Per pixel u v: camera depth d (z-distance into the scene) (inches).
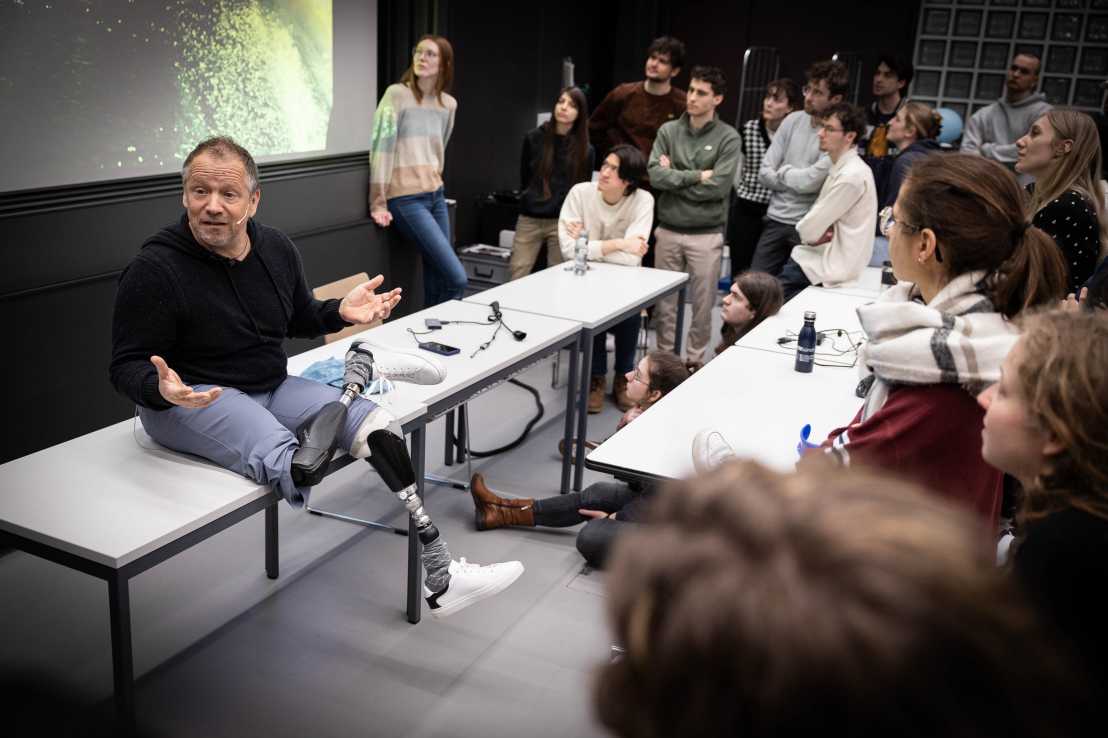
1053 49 290.5
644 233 183.9
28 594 113.9
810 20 308.5
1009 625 13.8
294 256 101.4
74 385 138.9
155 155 151.2
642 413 108.9
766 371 124.8
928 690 13.2
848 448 65.7
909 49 302.4
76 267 138.2
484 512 134.8
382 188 193.9
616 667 15.7
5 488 85.6
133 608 112.4
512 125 269.0
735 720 13.9
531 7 265.7
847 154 167.0
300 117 179.6
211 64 158.6
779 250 203.6
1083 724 14.1
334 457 96.5
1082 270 117.2
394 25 196.1
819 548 14.1
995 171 62.6
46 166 134.0
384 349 124.6
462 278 200.7
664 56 217.8
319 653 106.3
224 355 95.0
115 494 85.4
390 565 125.6
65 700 96.2
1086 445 38.7
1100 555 38.6
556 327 142.3
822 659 13.2
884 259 201.6
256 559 125.0
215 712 95.7
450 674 103.9
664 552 15.0
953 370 59.9
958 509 15.4
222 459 90.7
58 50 132.9
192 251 91.2
